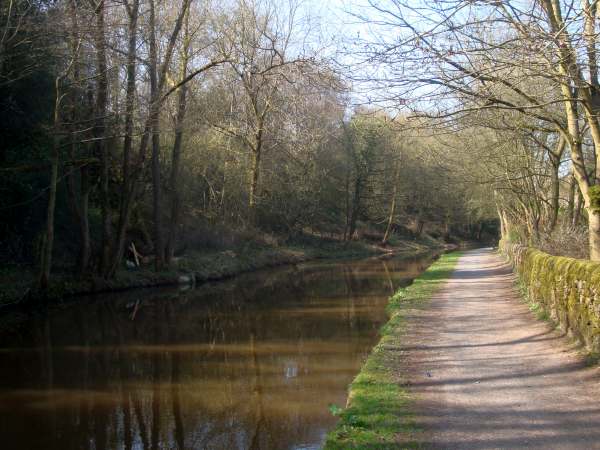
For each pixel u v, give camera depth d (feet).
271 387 31.86
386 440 18.88
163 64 74.43
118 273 77.30
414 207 205.05
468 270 89.81
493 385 24.56
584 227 52.47
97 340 45.09
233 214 119.24
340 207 172.76
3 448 24.31
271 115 112.57
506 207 101.19
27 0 54.85
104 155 71.51
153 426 26.53
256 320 53.62
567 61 25.30
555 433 18.52
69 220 80.23
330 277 96.48
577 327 29.76
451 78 25.35
